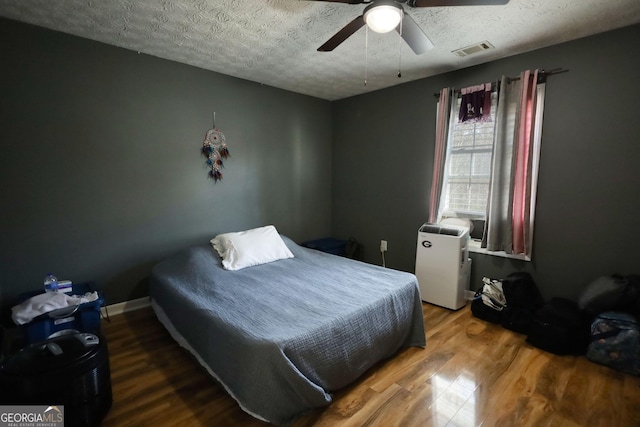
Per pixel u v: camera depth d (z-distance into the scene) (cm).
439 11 200
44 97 231
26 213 231
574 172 249
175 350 221
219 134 324
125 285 280
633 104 222
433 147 335
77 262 255
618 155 229
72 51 239
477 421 158
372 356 195
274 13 205
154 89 280
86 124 250
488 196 288
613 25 220
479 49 260
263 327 164
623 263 232
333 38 190
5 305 226
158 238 294
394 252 382
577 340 217
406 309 223
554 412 163
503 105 271
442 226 307
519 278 264
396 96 361
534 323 231
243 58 282
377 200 394
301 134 401
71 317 212
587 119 240
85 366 143
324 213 442
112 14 207
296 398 154
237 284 229
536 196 268
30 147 229
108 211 266
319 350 163
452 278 291
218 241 297
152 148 284
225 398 172
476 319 275
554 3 190
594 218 242
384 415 161
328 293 212
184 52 269
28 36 222
